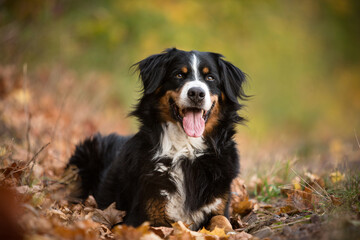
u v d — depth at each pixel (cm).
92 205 574
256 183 657
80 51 1458
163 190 501
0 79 964
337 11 2409
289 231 412
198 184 509
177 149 520
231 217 535
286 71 1967
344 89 2397
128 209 532
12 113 866
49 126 861
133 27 1585
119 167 569
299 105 2030
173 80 527
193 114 518
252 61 1812
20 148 719
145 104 542
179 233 419
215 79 543
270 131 1794
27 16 1368
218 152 523
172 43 1567
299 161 796
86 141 679
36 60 1238
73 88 1135
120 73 1460
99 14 1551
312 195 513
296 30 2100
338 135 1800
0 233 333
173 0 1723
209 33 1694
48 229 371
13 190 439
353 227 373
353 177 557
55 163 720
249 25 1856
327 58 2347
